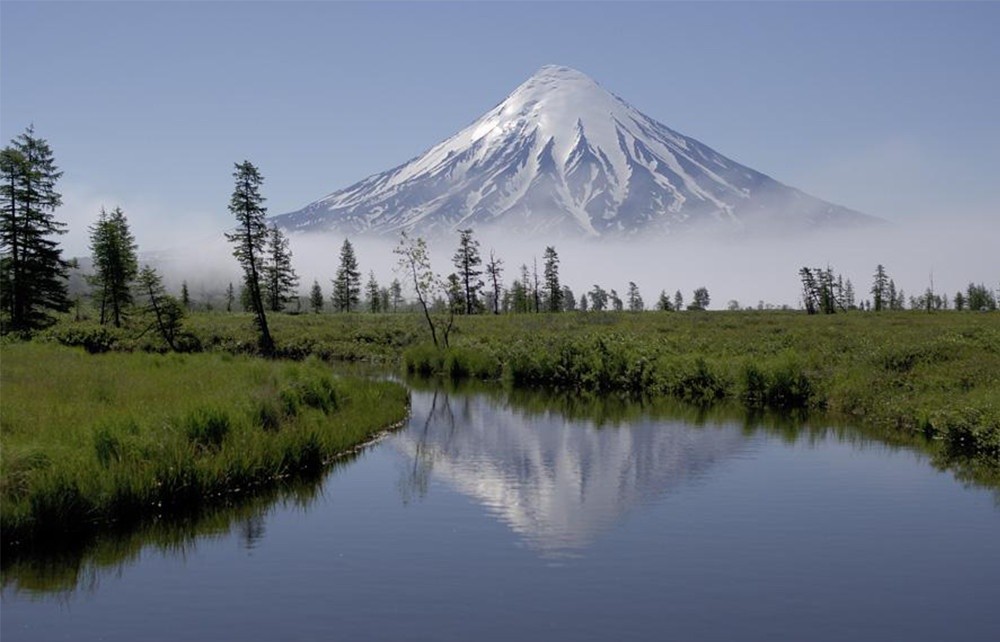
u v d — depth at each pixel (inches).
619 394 1473.9
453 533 572.4
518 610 433.7
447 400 1380.4
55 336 2203.5
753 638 402.3
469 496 679.7
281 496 673.6
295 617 424.5
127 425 684.1
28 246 2194.9
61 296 2317.9
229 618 424.2
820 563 511.8
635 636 402.3
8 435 634.2
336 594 456.4
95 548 537.3
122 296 2834.6
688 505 653.3
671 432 1019.3
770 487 714.8
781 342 1913.1
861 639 401.4
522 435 997.2
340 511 628.7
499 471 780.6
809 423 1095.0
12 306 2183.8
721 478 752.3
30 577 485.4
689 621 421.1
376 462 821.2
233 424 747.4
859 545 547.8
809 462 824.3
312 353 2397.9
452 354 1910.7
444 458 845.8
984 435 871.1
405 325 2906.0
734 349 1809.8
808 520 608.1
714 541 556.4
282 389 937.5
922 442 945.5
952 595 460.8
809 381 1291.8
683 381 1461.6
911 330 2113.7
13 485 546.6
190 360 1409.9
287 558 516.7
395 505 647.8
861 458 846.5
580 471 780.6
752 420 1127.6
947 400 1018.7
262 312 2561.5
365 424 973.2
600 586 470.3
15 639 399.9
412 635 402.9
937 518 615.5
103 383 945.5
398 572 491.5
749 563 511.5
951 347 1378.0
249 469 689.0
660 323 2706.7
